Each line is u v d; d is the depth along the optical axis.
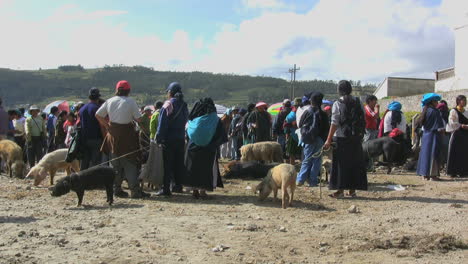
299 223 6.66
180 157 8.89
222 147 19.78
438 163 10.91
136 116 8.53
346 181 8.55
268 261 4.94
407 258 5.07
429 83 57.88
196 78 194.12
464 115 11.32
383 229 6.29
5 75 170.38
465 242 5.64
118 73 196.00
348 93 8.72
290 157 12.12
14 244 5.43
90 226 6.37
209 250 5.30
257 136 13.91
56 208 7.60
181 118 8.75
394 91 57.47
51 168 10.00
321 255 5.18
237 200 8.51
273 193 9.03
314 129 9.55
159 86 183.88
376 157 12.93
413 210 7.52
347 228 6.37
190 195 9.00
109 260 4.89
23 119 15.25
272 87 182.62
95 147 9.26
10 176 11.77
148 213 7.23
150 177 9.09
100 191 9.31
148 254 5.12
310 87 175.88
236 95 172.88
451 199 8.41
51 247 5.33
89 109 9.23
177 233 6.03
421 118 11.03
